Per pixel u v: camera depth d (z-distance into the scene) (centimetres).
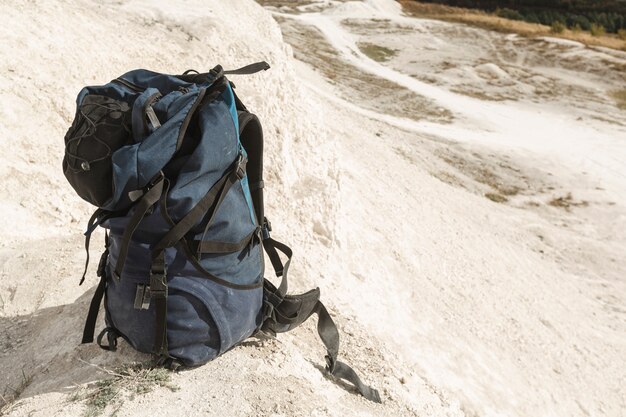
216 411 289
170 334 295
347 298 680
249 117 312
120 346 331
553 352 1261
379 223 1411
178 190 278
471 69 4209
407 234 1498
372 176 1911
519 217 2188
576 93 3862
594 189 2481
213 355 312
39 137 664
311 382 347
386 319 780
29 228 559
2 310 411
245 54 1107
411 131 2847
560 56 4541
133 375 303
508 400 842
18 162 621
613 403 1188
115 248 293
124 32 1007
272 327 353
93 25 980
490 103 3603
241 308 313
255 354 341
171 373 309
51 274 438
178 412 285
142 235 284
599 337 1482
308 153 1027
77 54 840
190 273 293
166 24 1100
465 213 2033
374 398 391
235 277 312
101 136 277
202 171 282
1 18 812
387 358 500
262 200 338
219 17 1209
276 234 730
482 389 812
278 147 868
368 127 2769
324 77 3744
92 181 278
